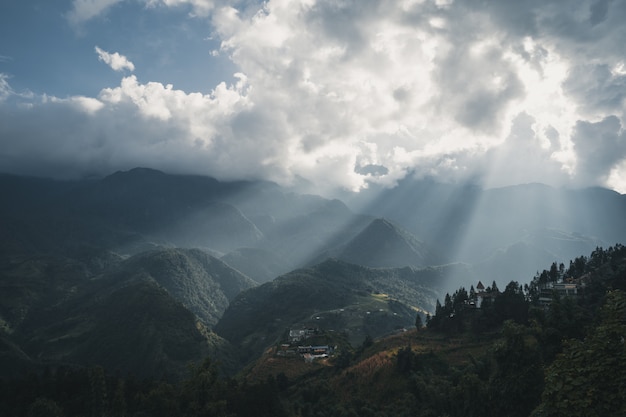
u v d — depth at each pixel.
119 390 69.19
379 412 77.25
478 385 53.47
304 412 84.19
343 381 100.62
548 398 22.38
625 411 19.81
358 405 85.44
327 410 86.88
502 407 48.97
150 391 71.06
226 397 69.94
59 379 74.75
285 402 83.62
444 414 60.22
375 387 90.69
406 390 83.94
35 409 65.94
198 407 66.81
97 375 70.31
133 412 68.38
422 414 68.38
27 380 74.50
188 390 69.56
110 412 67.88
